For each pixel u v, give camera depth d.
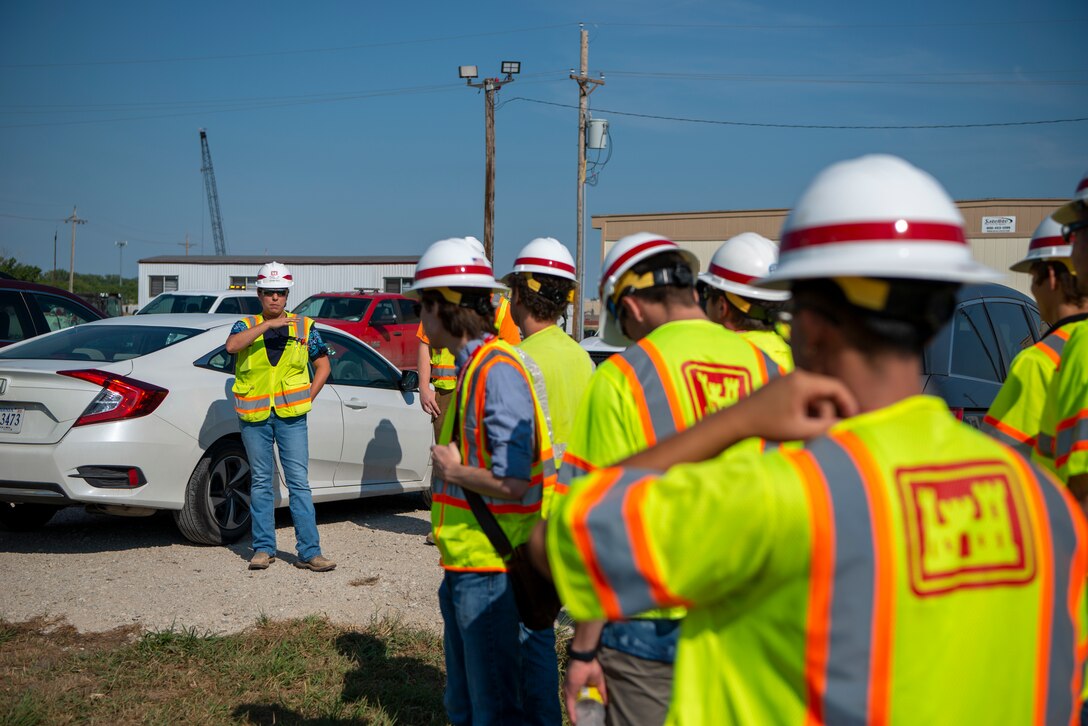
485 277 3.23
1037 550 1.31
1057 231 2.95
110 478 6.04
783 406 1.32
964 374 6.68
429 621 5.34
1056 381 2.53
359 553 6.65
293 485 6.16
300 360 6.16
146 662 4.55
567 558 1.33
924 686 1.23
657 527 1.26
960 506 1.27
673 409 2.38
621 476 1.35
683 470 1.30
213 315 7.40
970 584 1.25
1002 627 1.27
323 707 4.13
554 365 3.75
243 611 5.37
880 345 1.29
